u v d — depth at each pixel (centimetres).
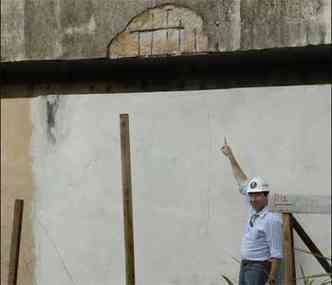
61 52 837
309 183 779
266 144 791
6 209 858
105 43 827
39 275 845
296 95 786
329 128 778
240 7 797
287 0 788
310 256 768
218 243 802
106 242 829
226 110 802
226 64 835
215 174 803
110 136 832
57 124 847
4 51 852
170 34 812
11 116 862
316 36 781
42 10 842
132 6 821
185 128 812
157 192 816
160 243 814
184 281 809
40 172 849
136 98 825
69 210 839
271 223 717
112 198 828
